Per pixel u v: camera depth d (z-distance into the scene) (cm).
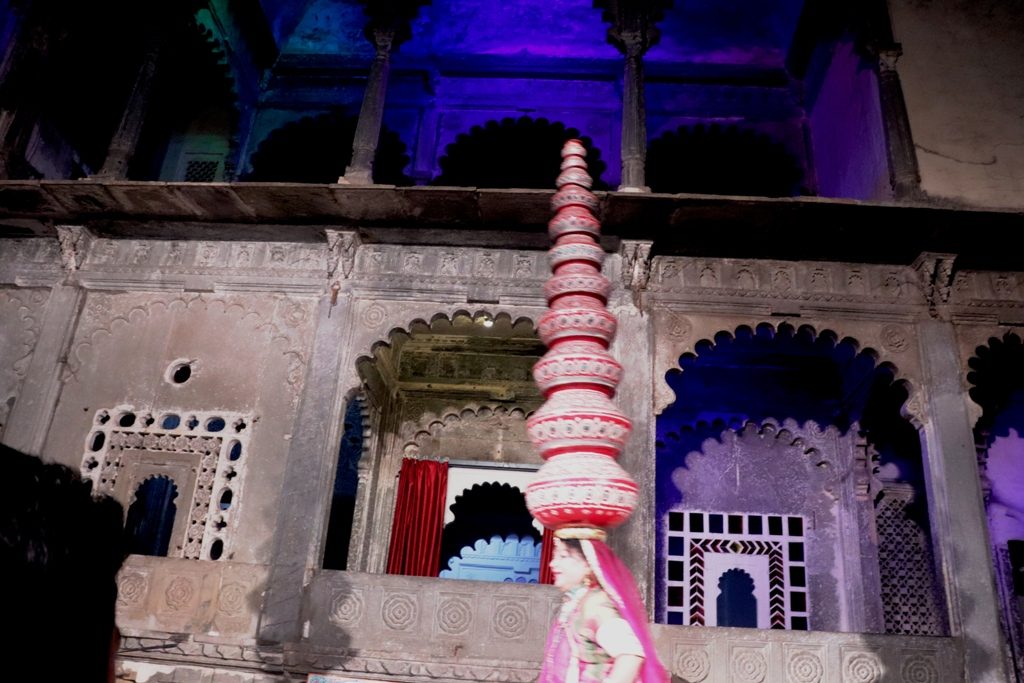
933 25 704
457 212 614
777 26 916
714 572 799
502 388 850
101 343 654
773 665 524
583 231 299
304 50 945
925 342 614
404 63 917
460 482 834
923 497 775
